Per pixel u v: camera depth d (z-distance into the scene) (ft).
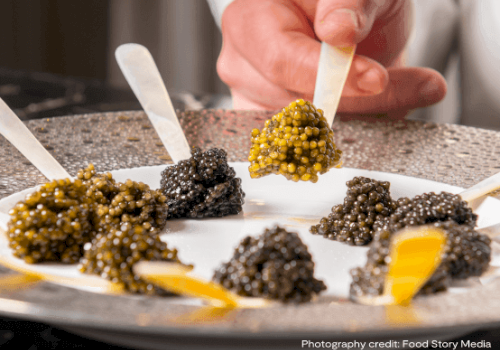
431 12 2.90
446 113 3.18
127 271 0.98
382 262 0.98
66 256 1.05
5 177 1.29
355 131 1.61
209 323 0.88
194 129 1.59
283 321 0.89
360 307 0.92
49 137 1.51
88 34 3.85
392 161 1.43
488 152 1.48
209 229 1.20
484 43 2.76
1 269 1.01
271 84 2.04
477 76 2.83
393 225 1.11
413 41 2.98
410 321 0.89
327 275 1.07
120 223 1.15
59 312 0.90
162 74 3.93
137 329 0.88
